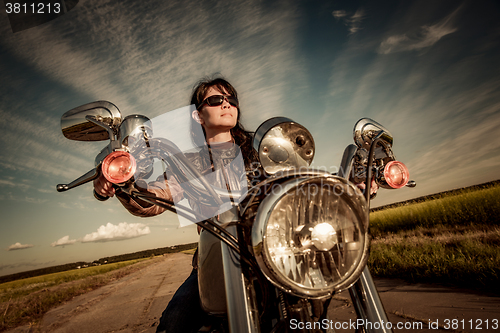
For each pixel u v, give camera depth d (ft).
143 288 23.47
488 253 9.67
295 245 2.45
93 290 31.63
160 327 3.79
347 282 2.48
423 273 9.96
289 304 2.64
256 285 3.22
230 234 2.74
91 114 3.23
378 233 26.91
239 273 2.64
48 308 22.11
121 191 3.00
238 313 2.48
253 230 2.29
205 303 3.20
